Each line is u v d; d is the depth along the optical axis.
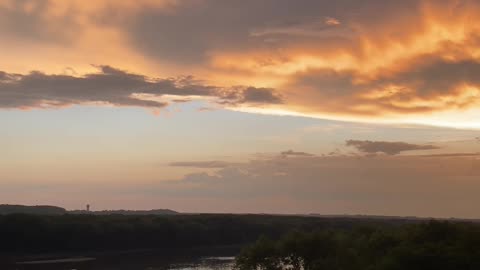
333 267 64.06
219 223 189.62
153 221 173.12
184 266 112.06
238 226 190.00
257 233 187.25
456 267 51.47
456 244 54.66
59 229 145.88
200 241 175.88
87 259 128.75
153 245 165.25
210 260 125.50
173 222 175.75
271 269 67.19
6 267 110.94
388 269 54.19
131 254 144.00
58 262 121.44
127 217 178.12
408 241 58.59
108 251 151.12
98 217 171.25
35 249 141.12
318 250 67.06
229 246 177.25
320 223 168.12
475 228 57.91
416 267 52.97
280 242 69.06
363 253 66.44
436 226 59.31
